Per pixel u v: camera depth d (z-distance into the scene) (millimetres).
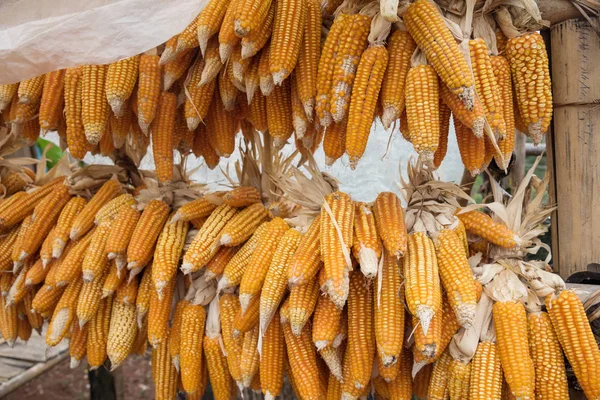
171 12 1704
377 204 1728
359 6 1672
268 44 1697
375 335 1643
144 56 1783
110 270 1891
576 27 1681
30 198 2041
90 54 1720
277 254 1692
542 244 1748
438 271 1654
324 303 1661
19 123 1920
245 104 1854
